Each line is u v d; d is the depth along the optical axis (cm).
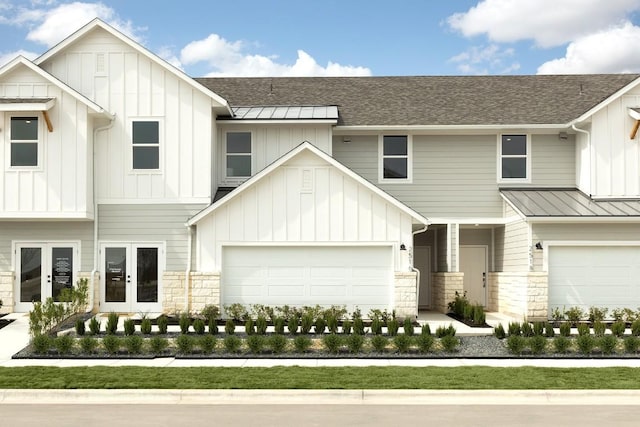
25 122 2127
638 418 968
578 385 1162
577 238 2097
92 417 978
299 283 2119
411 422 944
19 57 2117
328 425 927
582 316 2088
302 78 2831
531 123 2359
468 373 1269
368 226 2106
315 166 2114
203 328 1752
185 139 2217
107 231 2211
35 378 1219
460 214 2398
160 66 2217
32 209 2108
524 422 943
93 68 2217
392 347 1574
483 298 2531
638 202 2239
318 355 1494
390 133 2419
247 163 2364
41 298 2205
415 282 2092
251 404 1075
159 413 1005
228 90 2741
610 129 2281
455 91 2662
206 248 2112
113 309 2205
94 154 2203
